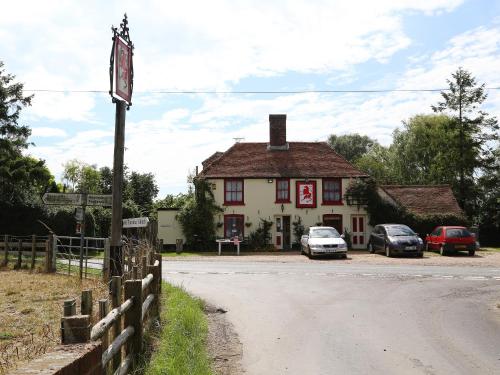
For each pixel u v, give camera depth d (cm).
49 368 275
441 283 1611
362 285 1562
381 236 2905
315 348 812
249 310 1144
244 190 3628
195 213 3531
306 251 2903
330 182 3675
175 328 821
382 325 986
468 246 2809
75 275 1548
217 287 1516
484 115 4484
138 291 664
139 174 6034
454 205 3694
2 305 1007
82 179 7144
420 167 5703
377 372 684
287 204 3628
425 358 754
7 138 3444
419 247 2717
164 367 611
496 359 748
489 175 4484
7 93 3428
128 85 1296
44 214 3066
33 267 1797
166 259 2694
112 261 1266
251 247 3544
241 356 764
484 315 1094
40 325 816
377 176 6138
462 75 4497
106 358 459
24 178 3167
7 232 3009
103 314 502
